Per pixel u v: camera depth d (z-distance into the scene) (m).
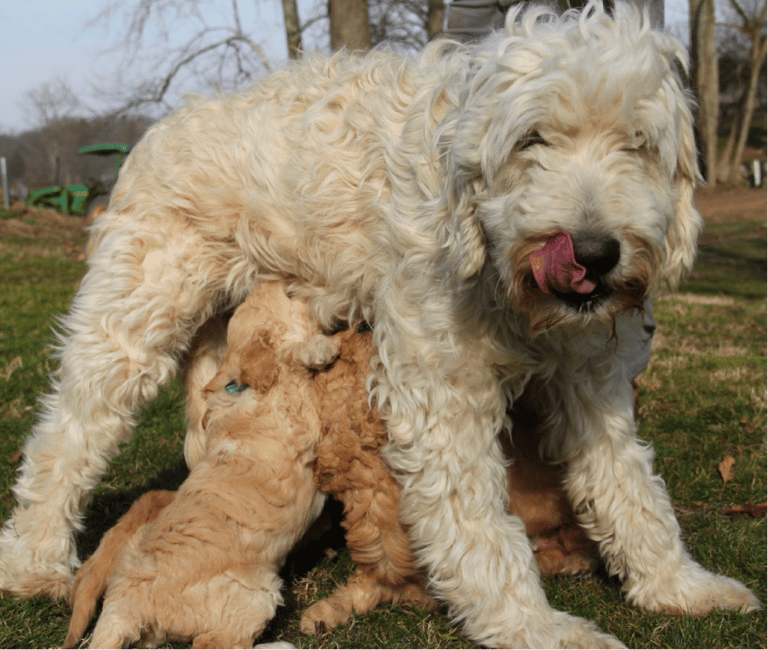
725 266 17.55
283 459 2.93
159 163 3.63
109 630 2.48
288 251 3.48
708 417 5.35
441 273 2.87
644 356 4.01
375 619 3.06
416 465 2.91
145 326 3.50
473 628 2.93
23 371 6.31
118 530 2.87
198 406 3.93
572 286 2.32
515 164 2.53
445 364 2.89
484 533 2.93
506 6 4.42
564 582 3.39
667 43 2.66
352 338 3.22
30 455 3.47
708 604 3.05
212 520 2.70
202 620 2.59
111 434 3.48
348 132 3.29
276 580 2.81
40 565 3.32
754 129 41.78
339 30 9.45
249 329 3.28
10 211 21.92
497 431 3.06
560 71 2.38
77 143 62.00
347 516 3.09
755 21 32.03
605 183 2.35
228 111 3.68
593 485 3.16
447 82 2.98
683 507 4.05
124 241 3.53
